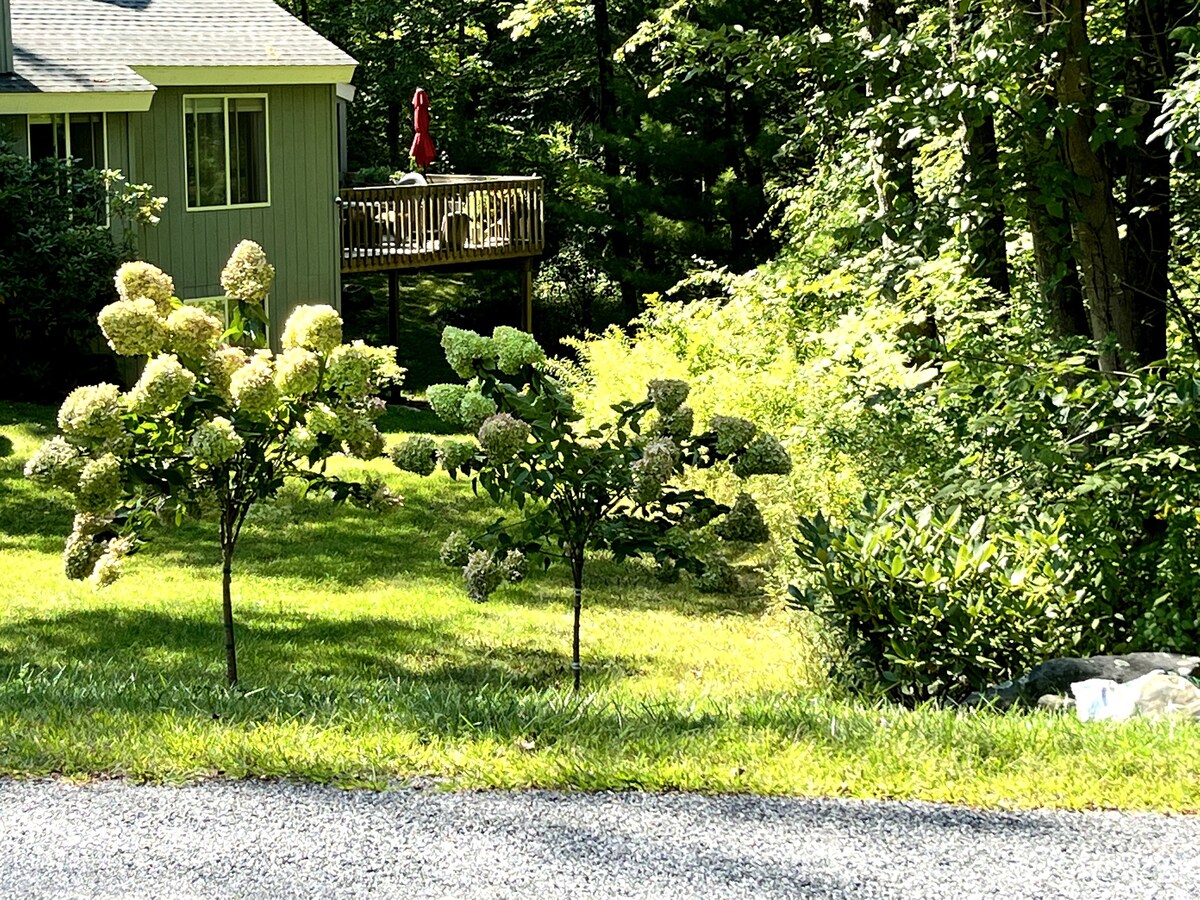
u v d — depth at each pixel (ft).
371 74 116.06
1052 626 24.18
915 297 35.86
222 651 33.14
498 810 15.58
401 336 102.37
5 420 61.00
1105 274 30.04
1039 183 28.91
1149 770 16.51
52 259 63.82
